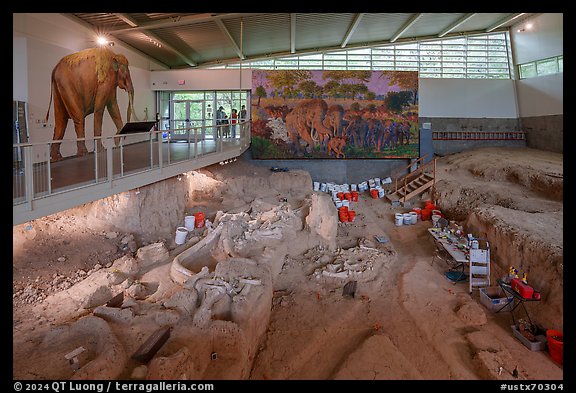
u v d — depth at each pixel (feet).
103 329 19.56
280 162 65.05
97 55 45.55
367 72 64.08
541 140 67.67
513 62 74.33
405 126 65.00
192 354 19.36
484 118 72.74
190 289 24.34
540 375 21.71
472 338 25.00
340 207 50.98
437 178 57.52
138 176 29.37
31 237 28.81
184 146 52.42
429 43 77.46
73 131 40.40
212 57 73.46
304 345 24.50
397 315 28.32
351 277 32.68
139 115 59.41
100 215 33.81
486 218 36.14
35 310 22.50
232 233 35.32
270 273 29.27
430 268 35.83
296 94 63.77
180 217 39.34
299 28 61.21
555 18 62.34
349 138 64.90
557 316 24.56
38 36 35.47
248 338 22.36
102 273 27.07
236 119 63.62
